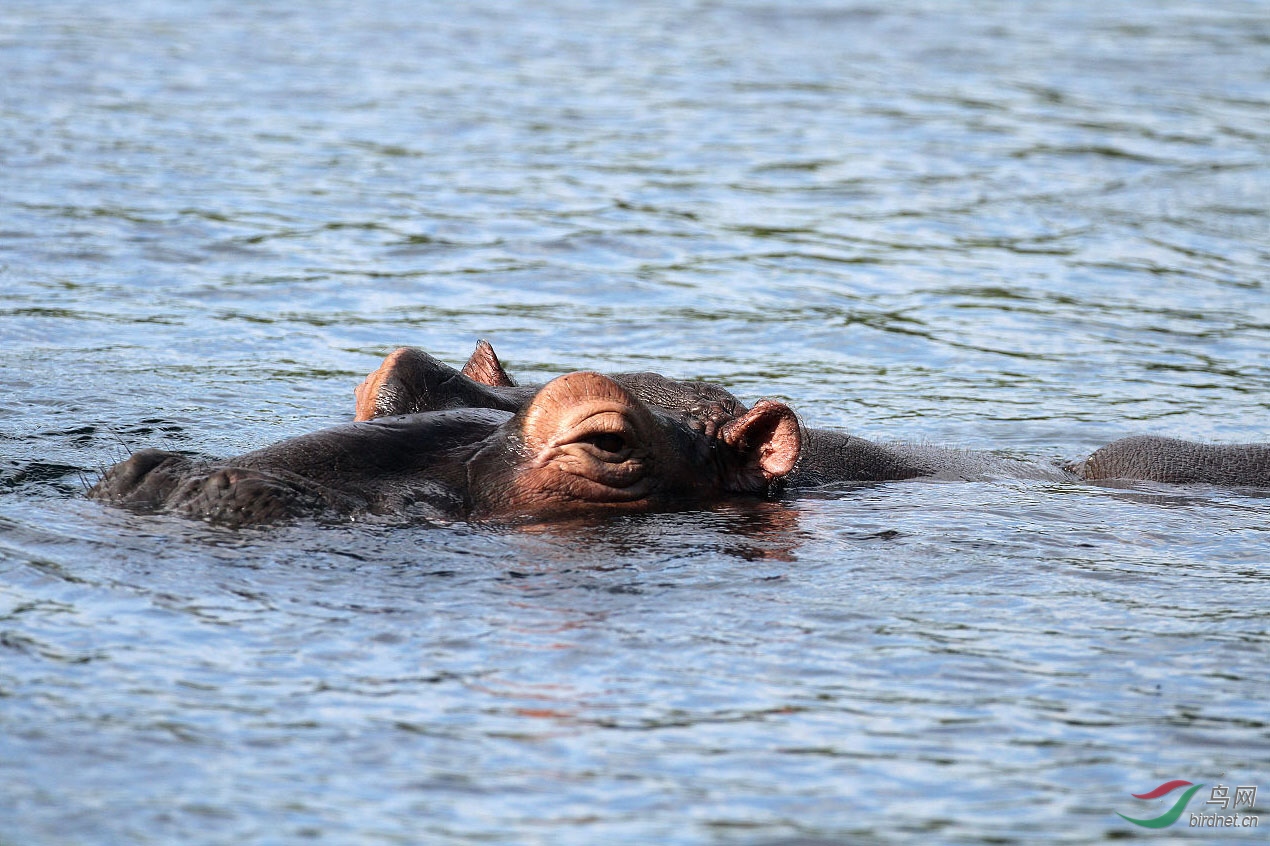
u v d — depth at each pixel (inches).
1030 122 3553.2
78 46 4119.1
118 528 1024.2
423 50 4347.9
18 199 2556.6
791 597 989.2
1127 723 828.6
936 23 5103.3
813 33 4872.0
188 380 1718.8
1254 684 876.0
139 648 875.4
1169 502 1264.8
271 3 5152.6
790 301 2228.1
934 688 866.8
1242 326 2150.6
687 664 885.8
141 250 2325.3
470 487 1096.2
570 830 717.3
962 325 2134.6
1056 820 732.7
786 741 803.4
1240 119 3622.0
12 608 920.3
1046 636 940.6
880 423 1676.9
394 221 2583.7
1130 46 4670.3
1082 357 1996.8
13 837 689.0
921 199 2861.7
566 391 1120.8
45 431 1439.5
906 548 1097.4
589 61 4279.0
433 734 797.2
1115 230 2669.8
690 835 714.2
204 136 3147.1
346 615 925.8
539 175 2955.2
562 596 970.7
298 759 769.6
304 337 1962.4
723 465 1199.6
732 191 2881.4
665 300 2213.3
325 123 3336.6
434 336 2000.5
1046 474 1393.9
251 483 1040.2
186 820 711.7
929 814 736.3
